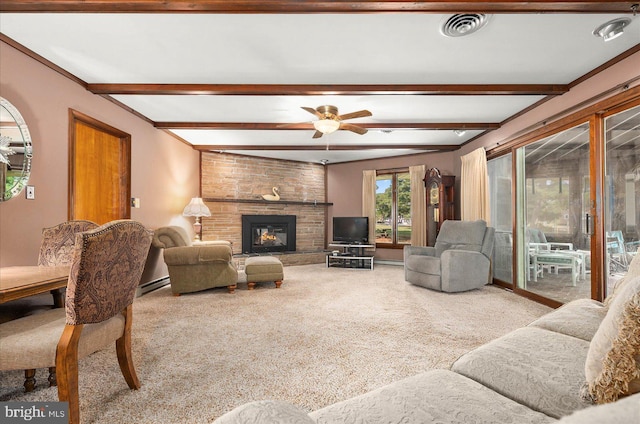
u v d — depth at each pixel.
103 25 2.24
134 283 1.80
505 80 3.18
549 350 1.28
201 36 2.39
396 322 3.04
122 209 3.94
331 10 1.99
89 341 1.57
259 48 2.56
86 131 3.67
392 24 2.23
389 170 7.01
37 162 2.64
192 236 5.86
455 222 4.89
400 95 3.51
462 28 2.28
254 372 2.06
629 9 1.99
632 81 2.57
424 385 1.05
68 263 2.40
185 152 5.60
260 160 6.94
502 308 3.52
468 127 4.62
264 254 6.59
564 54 2.67
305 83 3.25
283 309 3.48
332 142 5.79
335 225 7.12
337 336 2.68
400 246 6.88
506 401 0.96
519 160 4.22
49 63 2.75
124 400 1.74
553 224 3.67
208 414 1.62
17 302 2.25
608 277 2.96
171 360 2.23
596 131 2.97
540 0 1.91
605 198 2.97
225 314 3.30
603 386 0.87
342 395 1.80
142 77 3.11
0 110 2.34
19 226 2.49
